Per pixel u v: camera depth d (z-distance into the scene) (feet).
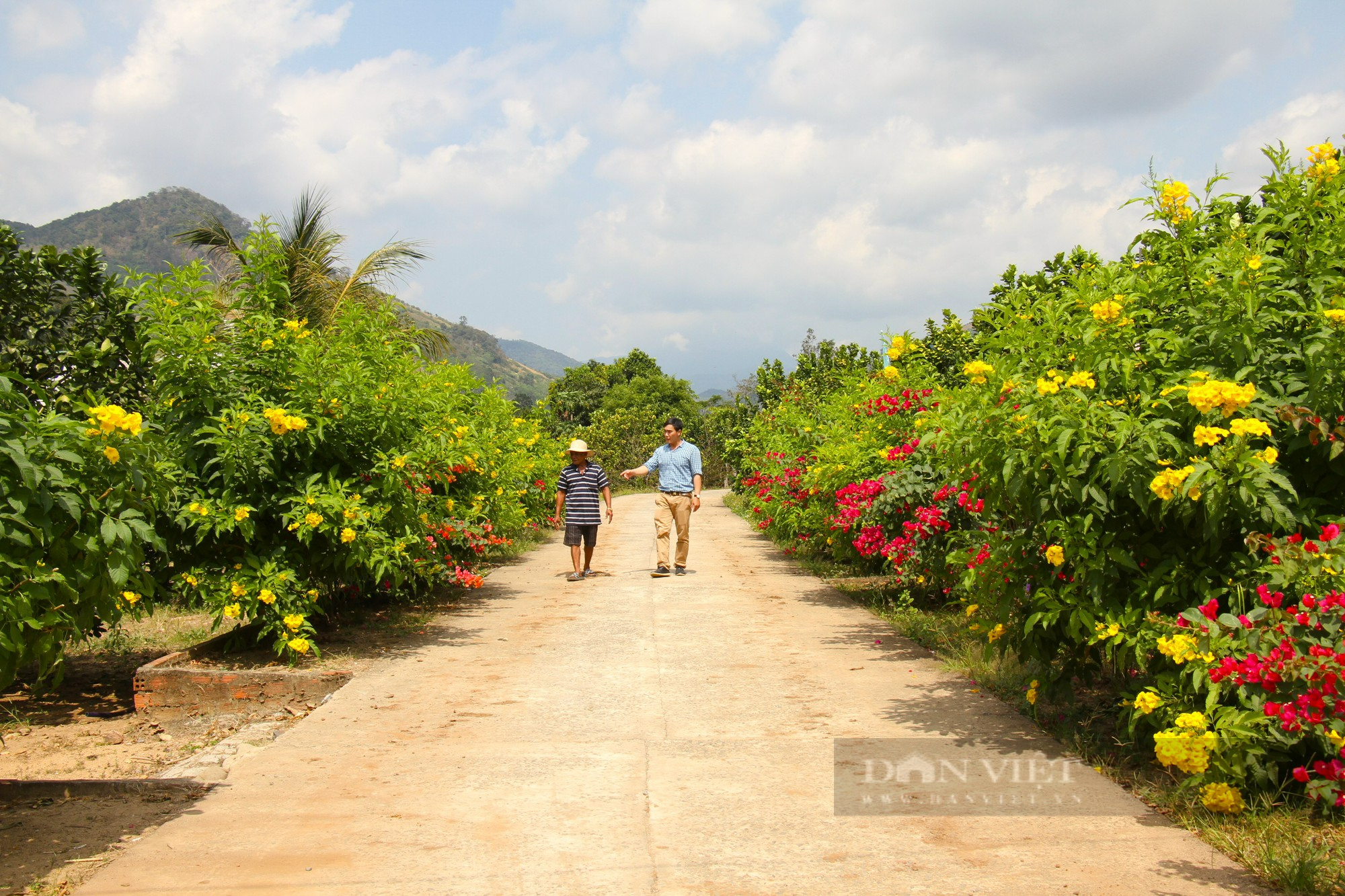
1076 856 10.64
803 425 40.78
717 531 56.90
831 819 11.84
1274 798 11.38
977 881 10.02
